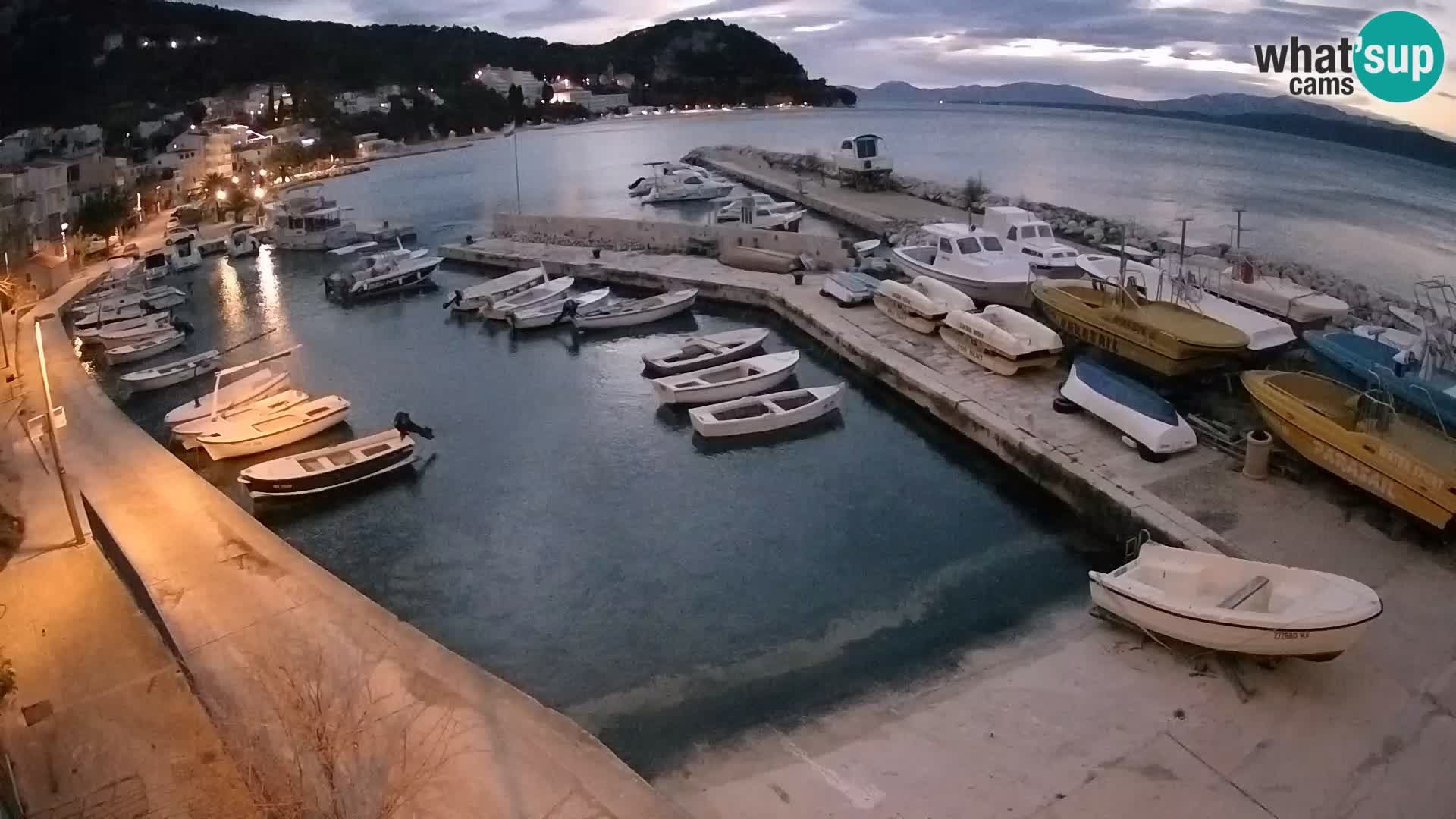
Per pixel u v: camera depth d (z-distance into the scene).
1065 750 11.16
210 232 58.75
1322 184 76.94
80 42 142.12
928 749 11.45
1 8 138.75
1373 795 10.11
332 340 33.75
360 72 171.00
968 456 21.38
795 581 16.50
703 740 12.23
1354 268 39.25
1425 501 14.33
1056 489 18.64
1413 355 18.56
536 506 19.92
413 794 9.75
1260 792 10.23
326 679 12.07
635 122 190.75
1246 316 21.73
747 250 37.78
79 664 12.88
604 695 13.53
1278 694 11.77
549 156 115.69
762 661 14.12
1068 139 143.00
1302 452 16.70
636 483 20.81
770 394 24.72
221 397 25.20
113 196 60.22
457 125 150.75
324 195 81.69
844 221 52.66
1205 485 17.12
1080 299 24.48
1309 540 15.05
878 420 23.67
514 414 25.36
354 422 25.16
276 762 10.32
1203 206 61.16
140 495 18.77
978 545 17.44
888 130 164.12
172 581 15.08
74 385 27.16
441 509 19.94
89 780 10.49
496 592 16.67
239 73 154.00
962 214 49.97
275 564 15.58
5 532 16.84
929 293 28.31
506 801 9.84
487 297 35.88
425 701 11.60
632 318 32.44
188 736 11.20
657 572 17.08
